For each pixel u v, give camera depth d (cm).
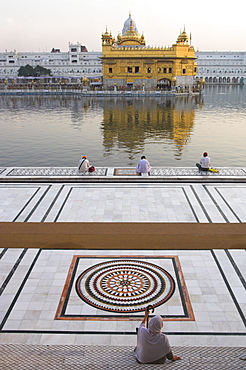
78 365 394
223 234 916
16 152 2214
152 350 438
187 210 1077
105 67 7538
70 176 1384
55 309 646
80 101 5922
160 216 1034
